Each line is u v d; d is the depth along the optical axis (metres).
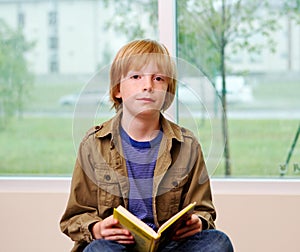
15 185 2.02
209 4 2.03
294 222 1.88
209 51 2.04
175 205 1.32
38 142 2.12
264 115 2.03
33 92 2.13
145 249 1.19
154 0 2.06
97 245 1.19
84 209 1.33
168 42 1.97
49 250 1.96
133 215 1.21
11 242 1.97
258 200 1.89
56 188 2.00
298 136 2.01
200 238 1.25
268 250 1.89
